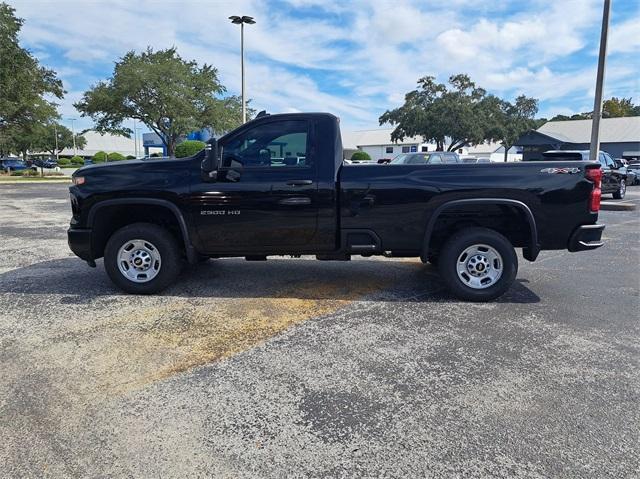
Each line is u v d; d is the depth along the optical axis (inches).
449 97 1740.9
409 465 99.7
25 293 217.5
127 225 216.5
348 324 180.1
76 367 143.6
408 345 160.7
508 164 198.8
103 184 208.5
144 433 110.7
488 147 2544.3
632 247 343.0
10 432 110.7
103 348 157.0
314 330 173.9
